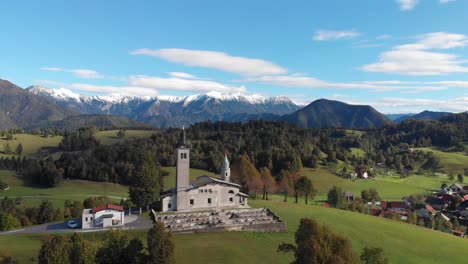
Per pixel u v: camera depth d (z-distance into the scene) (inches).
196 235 3558.1
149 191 4387.3
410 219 5861.2
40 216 4938.5
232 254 3021.7
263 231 3804.1
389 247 3752.5
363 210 6127.0
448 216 7185.0
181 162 4466.0
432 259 3575.3
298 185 6102.4
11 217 4311.0
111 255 2236.7
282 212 4591.5
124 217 4165.8
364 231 4158.5
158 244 2196.1
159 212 4311.0
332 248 1982.0
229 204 4699.8
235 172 6594.5
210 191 4576.8
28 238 3403.1
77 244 2261.3
